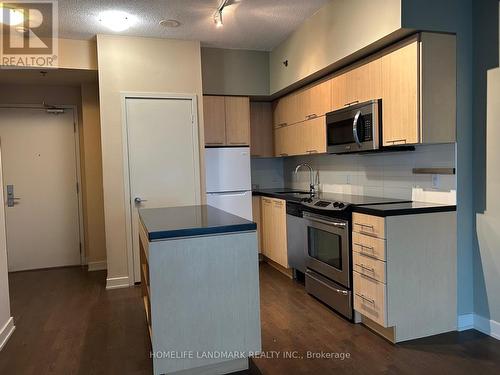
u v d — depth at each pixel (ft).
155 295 6.54
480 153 8.90
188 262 6.68
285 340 8.92
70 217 16.44
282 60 14.40
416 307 8.82
